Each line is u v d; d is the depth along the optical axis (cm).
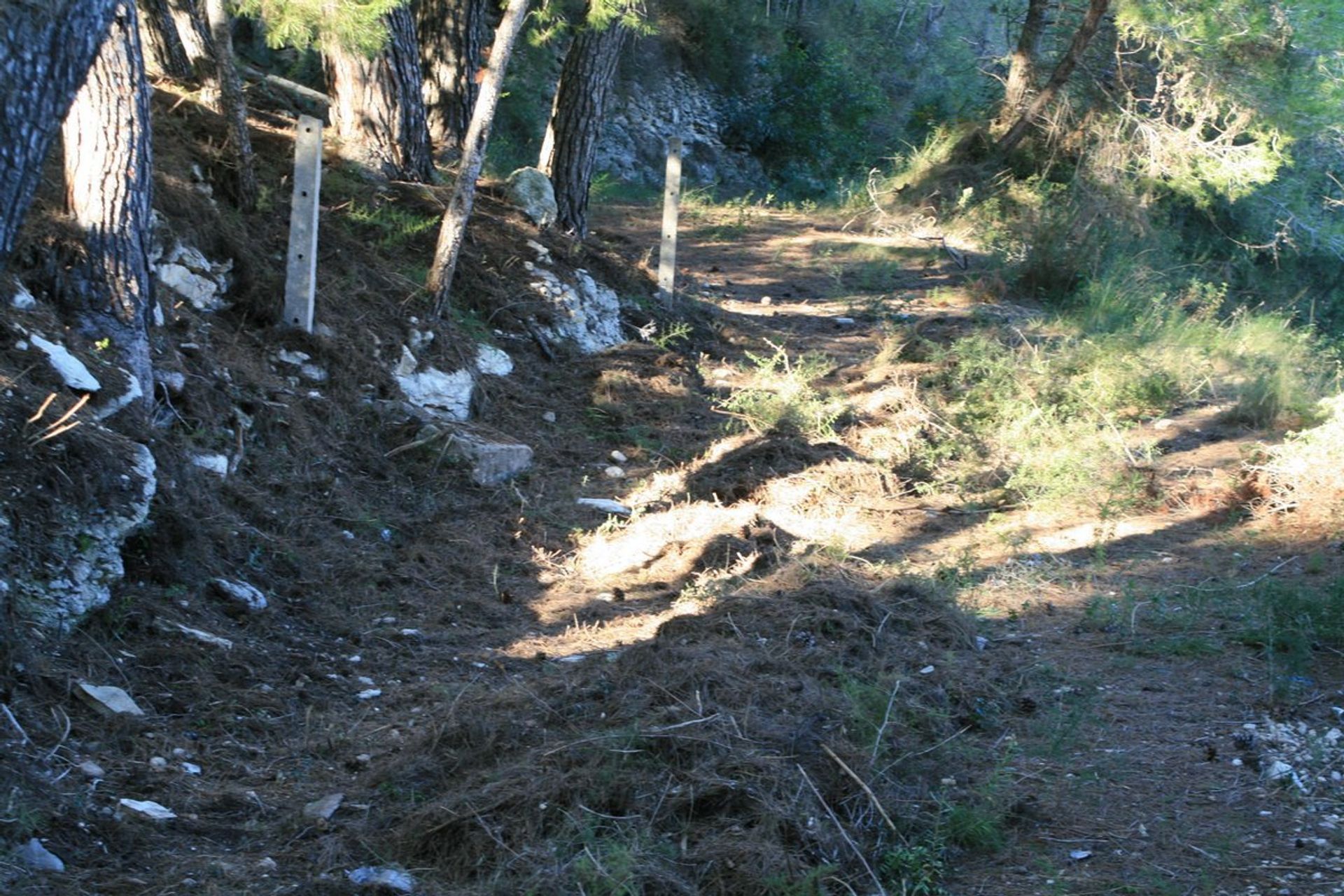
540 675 586
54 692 483
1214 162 1673
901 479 888
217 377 762
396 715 538
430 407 926
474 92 1400
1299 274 1903
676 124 2725
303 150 839
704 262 1639
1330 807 421
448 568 738
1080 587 668
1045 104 1875
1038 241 1509
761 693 468
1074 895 371
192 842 404
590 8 1141
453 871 385
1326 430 791
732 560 741
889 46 3450
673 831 391
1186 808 424
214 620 593
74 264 667
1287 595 586
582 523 827
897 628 577
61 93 331
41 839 378
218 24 903
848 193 2078
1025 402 998
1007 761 453
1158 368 1073
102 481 559
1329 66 1683
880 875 382
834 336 1307
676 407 1038
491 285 1097
